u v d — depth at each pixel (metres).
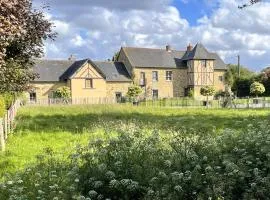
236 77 79.94
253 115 25.56
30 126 20.30
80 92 65.88
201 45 77.94
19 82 21.02
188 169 7.57
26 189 7.46
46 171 8.25
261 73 75.75
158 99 64.31
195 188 6.91
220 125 19.44
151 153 8.15
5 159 11.97
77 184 7.36
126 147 8.19
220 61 80.12
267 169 7.34
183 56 78.75
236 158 7.73
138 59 72.88
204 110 34.00
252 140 8.38
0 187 7.67
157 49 76.94
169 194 6.67
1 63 13.93
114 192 7.22
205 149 8.31
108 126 17.42
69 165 8.47
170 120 22.77
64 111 31.86
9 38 12.86
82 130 18.31
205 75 77.06
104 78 67.88
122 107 36.16
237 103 47.09
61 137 16.61
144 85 72.81
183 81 76.88
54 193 6.97
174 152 8.23
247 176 6.96
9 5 12.31
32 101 62.41
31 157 12.23
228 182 6.78
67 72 67.06
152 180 6.97
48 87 64.88
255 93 66.62
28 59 20.02
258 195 6.61
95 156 8.08
